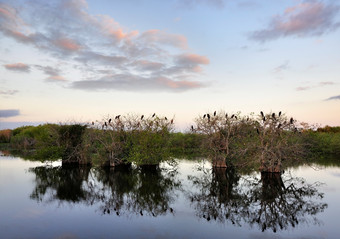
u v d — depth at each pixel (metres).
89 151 28.33
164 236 8.83
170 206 12.87
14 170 24.64
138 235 8.88
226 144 25.34
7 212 11.58
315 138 31.31
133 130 26.62
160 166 28.28
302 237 8.79
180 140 39.62
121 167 27.08
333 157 35.12
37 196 14.67
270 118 21.41
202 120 26.17
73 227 9.67
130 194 15.52
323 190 16.30
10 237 8.67
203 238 8.65
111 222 10.31
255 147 22.17
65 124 29.03
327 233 9.14
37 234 8.96
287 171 24.06
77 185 18.11
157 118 26.34
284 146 21.56
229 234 9.06
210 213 11.62
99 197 14.68
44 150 26.91
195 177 21.73
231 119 25.45
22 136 53.00
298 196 14.85
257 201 13.88
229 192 16.11
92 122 27.47
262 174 22.03
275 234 9.05
